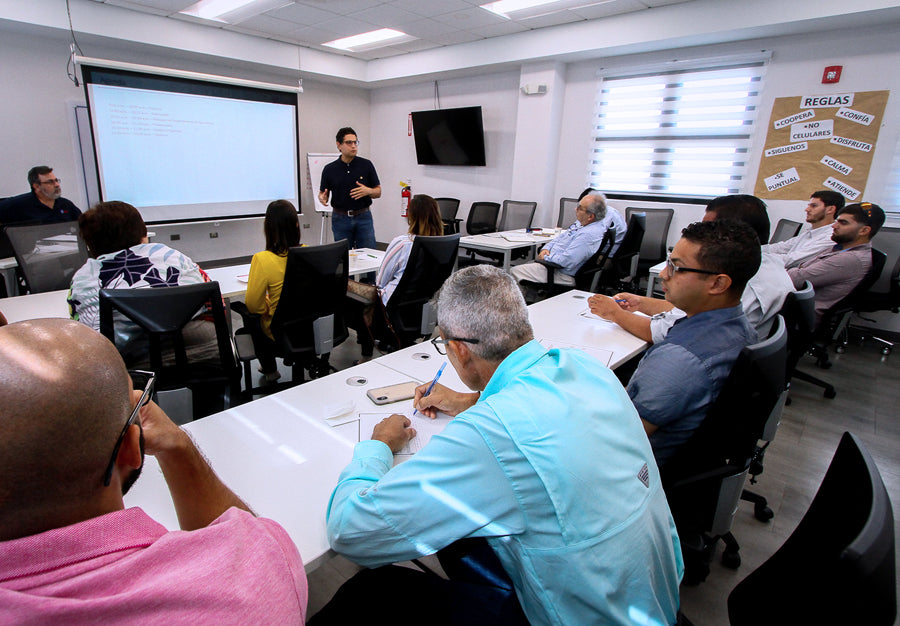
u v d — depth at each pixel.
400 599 0.93
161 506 0.91
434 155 6.82
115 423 0.42
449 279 0.90
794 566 0.72
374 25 5.06
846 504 0.66
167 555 0.42
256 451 1.09
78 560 0.38
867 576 0.53
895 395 3.01
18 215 3.97
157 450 0.66
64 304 2.32
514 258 5.43
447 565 0.87
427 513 0.68
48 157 4.79
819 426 2.62
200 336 1.71
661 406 1.20
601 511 0.67
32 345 0.39
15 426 0.36
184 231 5.88
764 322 1.81
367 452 0.94
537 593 0.68
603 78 5.37
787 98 4.32
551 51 5.12
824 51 4.09
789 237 4.13
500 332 0.82
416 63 6.29
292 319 2.28
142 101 4.86
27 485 0.37
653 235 5.00
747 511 1.96
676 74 4.88
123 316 1.51
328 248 2.19
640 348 1.83
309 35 5.48
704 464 1.25
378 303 2.78
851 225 2.89
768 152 4.50
